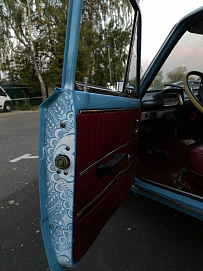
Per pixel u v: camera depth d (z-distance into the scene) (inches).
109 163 47.5
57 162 36.0
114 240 72.1
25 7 573.0
